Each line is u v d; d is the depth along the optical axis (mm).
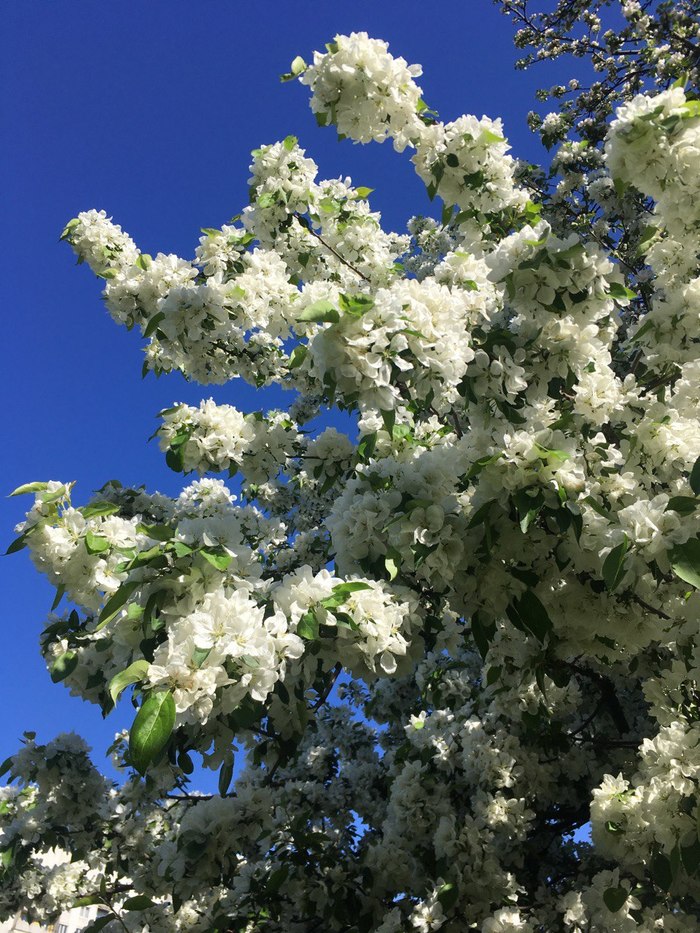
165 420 5191
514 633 4469
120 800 6102
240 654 2451
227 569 3092
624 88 10117
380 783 6637
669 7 9695
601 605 3514
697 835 2996
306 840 5035
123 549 3318
